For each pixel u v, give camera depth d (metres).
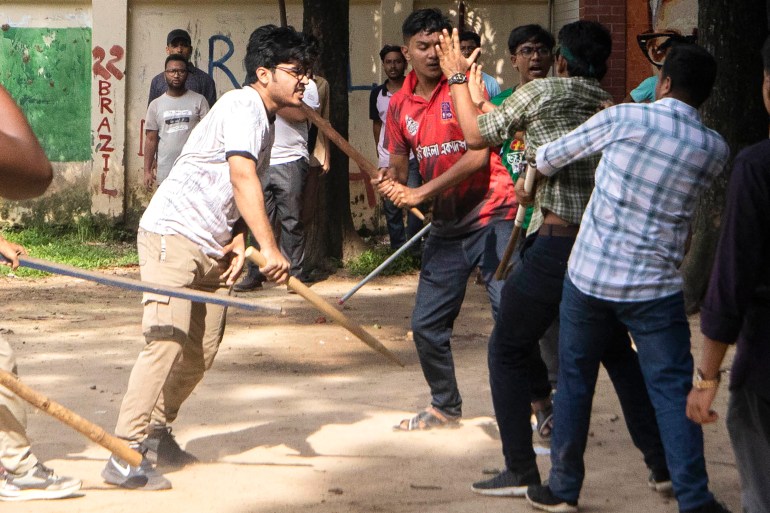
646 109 5.09
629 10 16.20
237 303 5.32
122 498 5.69
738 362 3.87
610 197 5.08
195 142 5.94
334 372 8.71
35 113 18.00
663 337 5.05
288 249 12.52
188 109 14.27
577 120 5.62
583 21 5.77
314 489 5.86
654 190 5.01
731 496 5.75
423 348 6.95
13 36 17.91
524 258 5.61
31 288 12.99
